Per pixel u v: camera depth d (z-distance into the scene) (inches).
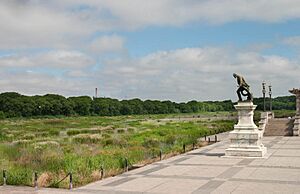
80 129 3016.7
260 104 4771.2
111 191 802.8
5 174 929.5
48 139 2153.1
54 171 1010.7
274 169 1044.5
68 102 6683.1
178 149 1561.3
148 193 778.2
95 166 1053.2
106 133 2529.5
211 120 4055.1
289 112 3518.7
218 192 775.7
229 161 1207.6
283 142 1812.3
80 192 800.9
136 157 1293.1
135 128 3019.2
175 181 898.7
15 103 6063.0
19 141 2007.9
